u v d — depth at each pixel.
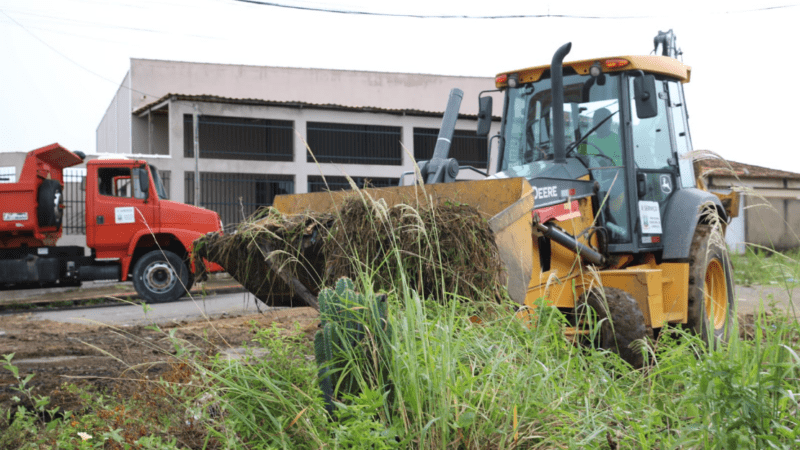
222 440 2.86
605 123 5.54
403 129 23.53
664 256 5.61
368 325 2.77
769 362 2.78
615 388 3.12
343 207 3.95
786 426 2.57
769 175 21.56
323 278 4.20
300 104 21.73
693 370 2.77
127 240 11.94
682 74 6.19
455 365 2.71
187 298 12.31
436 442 2.46
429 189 4.51
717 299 6.00
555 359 3.26
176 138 20.16
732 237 17.80
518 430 2.62
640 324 4.37
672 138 6.15
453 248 3.62
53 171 12.97
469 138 25.98
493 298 3.62
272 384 2.88
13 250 12.20
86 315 10.09
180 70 26.59
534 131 5.89
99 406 3.55
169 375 3.78
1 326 8.41
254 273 4.73
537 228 4.56
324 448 2.49
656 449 2.63
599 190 5.45
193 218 12.17
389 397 2.72
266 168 21.30
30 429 3.25
